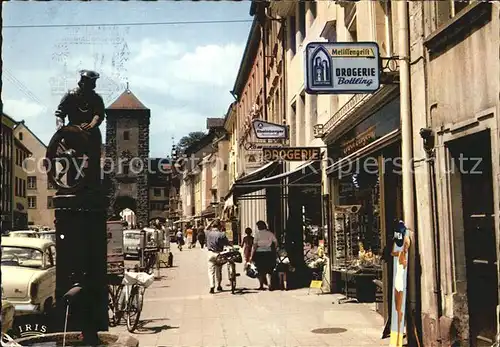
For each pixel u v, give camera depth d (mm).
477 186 7164
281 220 20875
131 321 9633
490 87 6297
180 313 11492
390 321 8562
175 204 56156
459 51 7016
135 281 9742
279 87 22844
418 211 8094
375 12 10555
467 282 7285
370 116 10758
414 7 8211
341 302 12078
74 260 6062
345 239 13195
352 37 12906
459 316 7219
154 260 19656
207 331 9508
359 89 8523
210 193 48375
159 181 55250
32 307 9445
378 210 11023
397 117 9203
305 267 16594
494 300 6742
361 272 11375
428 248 7727
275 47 23891
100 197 6254
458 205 7367
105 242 6242
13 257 10492
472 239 7281
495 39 6148
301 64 18281
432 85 7750
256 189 16281
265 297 13375
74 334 5957
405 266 7676
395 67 9148
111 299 10234
